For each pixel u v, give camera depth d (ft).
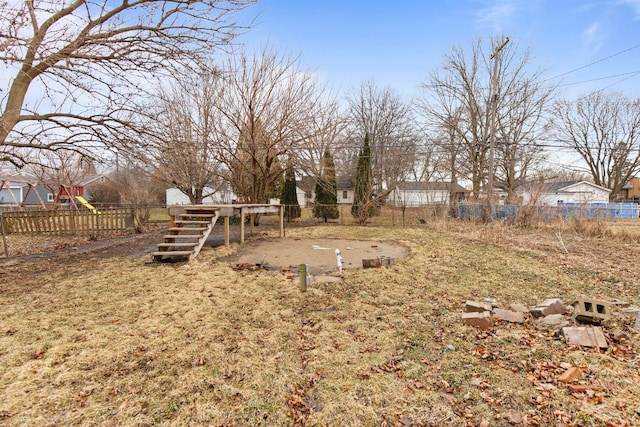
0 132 19.90
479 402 7.80
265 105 45.68
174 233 25.72
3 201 101.19
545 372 9.04
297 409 7.64
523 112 75.20
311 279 18.62
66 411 7.45
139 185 77.20
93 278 19.02
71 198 58.23
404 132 101.19
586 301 12.25
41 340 10.96
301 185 139.54
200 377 8.82
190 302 14.73
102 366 9.37
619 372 8.93
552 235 38.45
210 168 50.39
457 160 80.53
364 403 7.79
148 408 7.58
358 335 11.53
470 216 53.16
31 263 23.72
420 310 14.02
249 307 14.21
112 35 20.15
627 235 34.63
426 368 9.33
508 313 13.00
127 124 23.41
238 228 49.47
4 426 6.91
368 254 27.07
